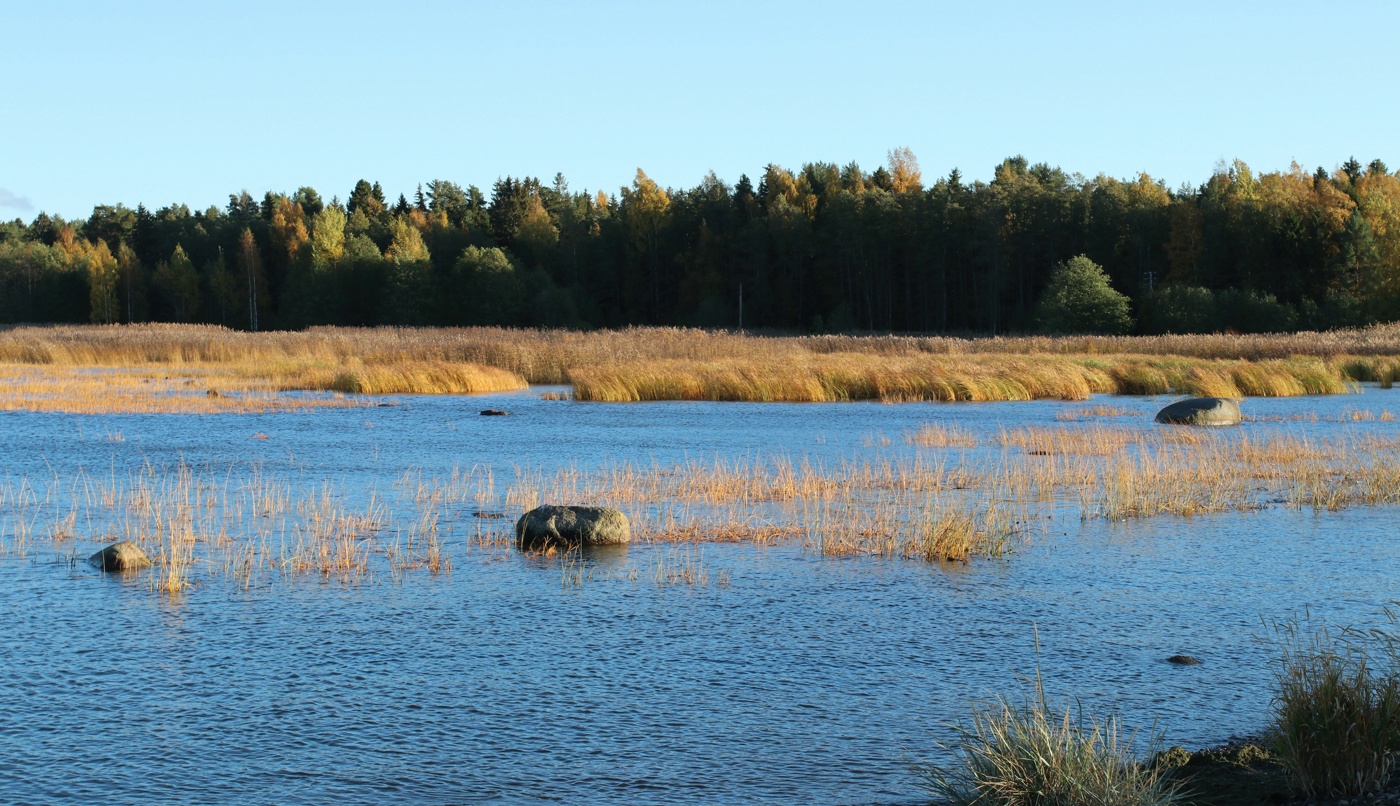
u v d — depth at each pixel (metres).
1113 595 10.84
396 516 14.84
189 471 19.02
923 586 11.16
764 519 14.57
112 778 6.70
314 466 19.83
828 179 123.38
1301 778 6.00
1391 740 6.14
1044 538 13.54
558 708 7.82
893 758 6.98
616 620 9.94
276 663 8.75
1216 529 14.09
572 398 36.03
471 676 8.47
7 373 44.22
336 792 6.53
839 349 57.69
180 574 11.18
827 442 24.03
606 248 120.06
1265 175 107.88
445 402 34.38
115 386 37.59
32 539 13.15
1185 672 8.57
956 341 61.75
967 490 17.06
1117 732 7.34
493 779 6.70
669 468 19.64
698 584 11.20
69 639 9.33
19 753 7.05
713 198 119.44
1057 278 80.94
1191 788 6.16
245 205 158.25
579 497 16.27
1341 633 9.44
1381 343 55.81
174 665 8.69
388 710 7.78
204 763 6.92
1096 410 31.12
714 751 7.10
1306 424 27.53
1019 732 6.22
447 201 161.50
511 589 10.98
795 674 8.52
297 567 11.79
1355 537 13.55
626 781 6.67
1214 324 79.88
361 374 39.09
